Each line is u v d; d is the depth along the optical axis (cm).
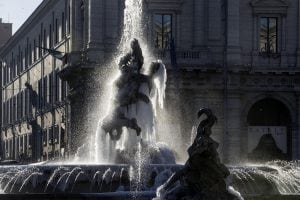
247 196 2717
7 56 14725
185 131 7838
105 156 3409
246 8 8306
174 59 7488
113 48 7962
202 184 1852
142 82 3391
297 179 3231
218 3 8194
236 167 3134
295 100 8281
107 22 8025
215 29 8175
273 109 8362
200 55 8094
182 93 7981
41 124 10856
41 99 10775
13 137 13675
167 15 8194
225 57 7762
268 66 8244
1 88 15362
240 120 8131
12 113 13962
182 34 8200
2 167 3120
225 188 1862
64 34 9381
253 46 8306
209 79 8050
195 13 8181
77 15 8506
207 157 1848
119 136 3378
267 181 3114
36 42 11638
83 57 8062
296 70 8244
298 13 8388
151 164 3005
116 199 2556
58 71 9262
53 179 2973
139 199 2594
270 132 8294
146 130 3422
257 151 8244
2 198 2458
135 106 3388
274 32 8369
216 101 8062
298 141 8250
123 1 8075
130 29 4634
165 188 1909
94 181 2920
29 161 11731
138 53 3388
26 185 3044
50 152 10088
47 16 10700
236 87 8094
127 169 2917
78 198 2511
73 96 8250
